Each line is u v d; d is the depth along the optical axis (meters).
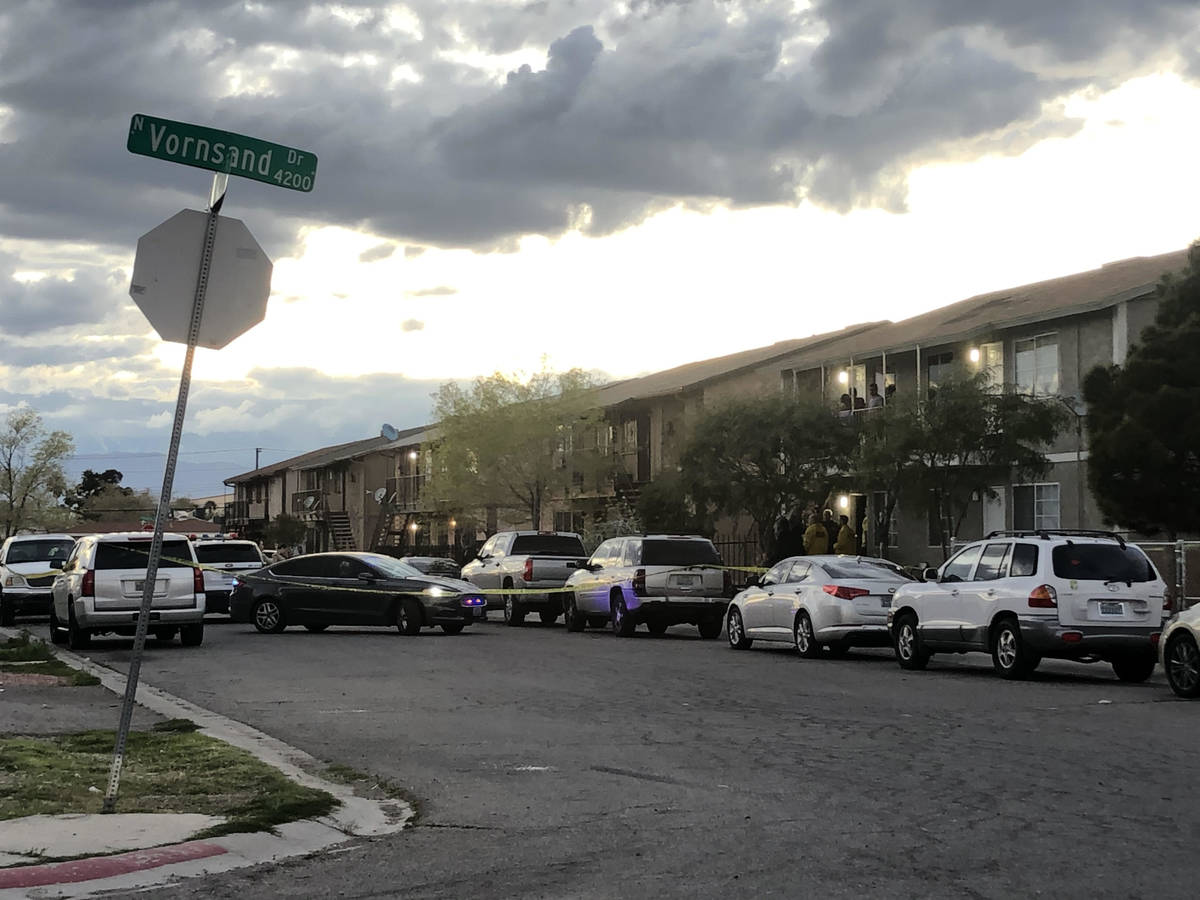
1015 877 6.30
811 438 32.72
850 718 12.39
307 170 8.36
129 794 8.32
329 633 26.00
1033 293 35.97
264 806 7.88
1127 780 8.92
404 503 66.19
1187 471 23.73
